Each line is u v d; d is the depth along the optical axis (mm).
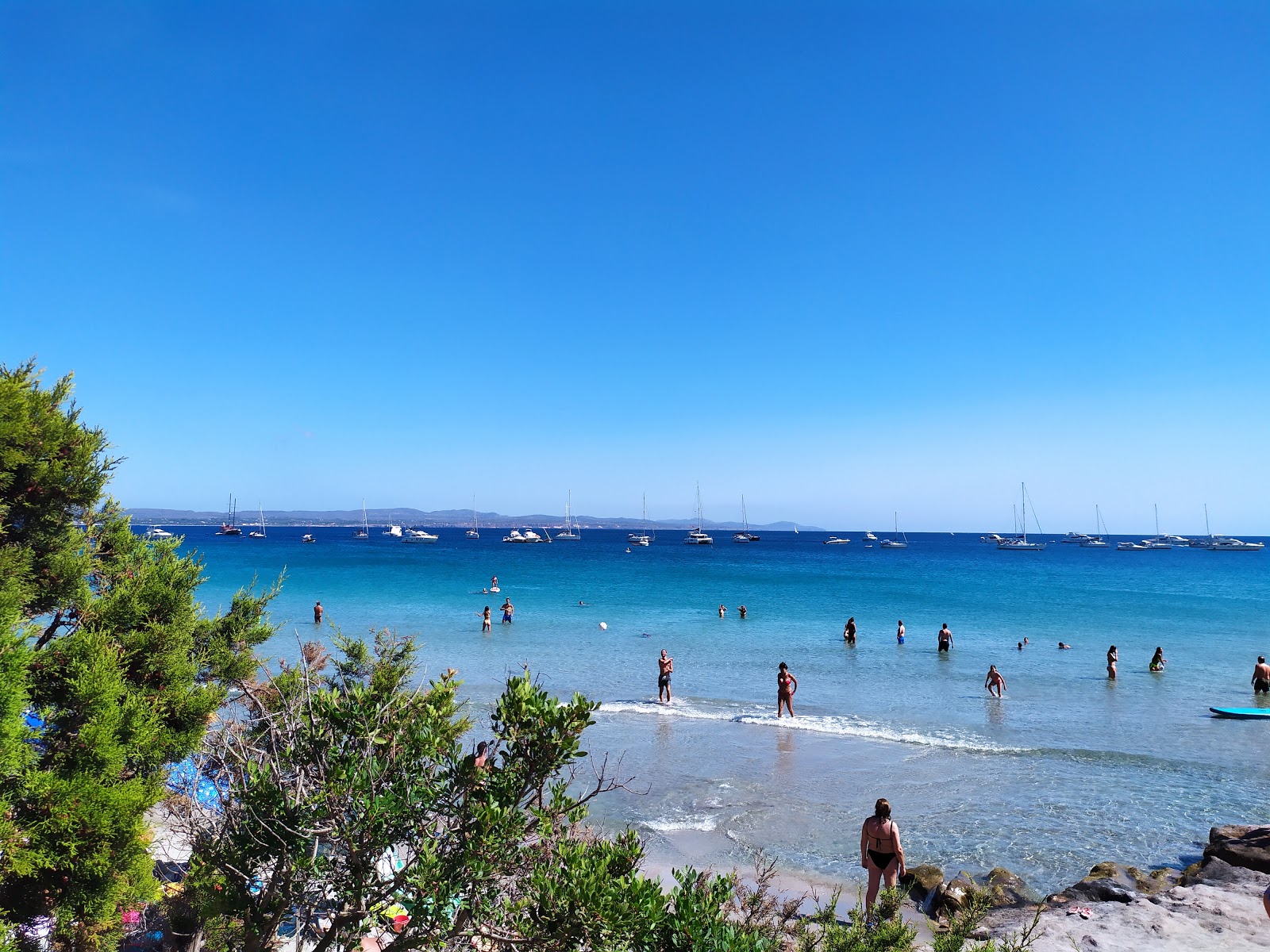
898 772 16766
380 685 5395
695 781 16047
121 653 6816
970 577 83375
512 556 117125
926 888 10898
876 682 26781
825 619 44312
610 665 29359
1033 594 61156
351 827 4527
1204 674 28562
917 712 22453
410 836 4617
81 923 5805
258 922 4984
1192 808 14688
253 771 5016
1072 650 34031
